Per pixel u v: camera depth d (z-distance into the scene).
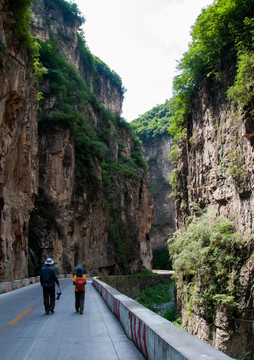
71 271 46.16
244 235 22.42
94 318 9.30
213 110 30.88
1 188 25.36
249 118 21.91
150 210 90.38
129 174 79.56
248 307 20.53
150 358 4.96
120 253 65.56
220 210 27.64
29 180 33.16
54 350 5.95
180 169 42.53
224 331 21.33
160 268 113.00
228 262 23.17
